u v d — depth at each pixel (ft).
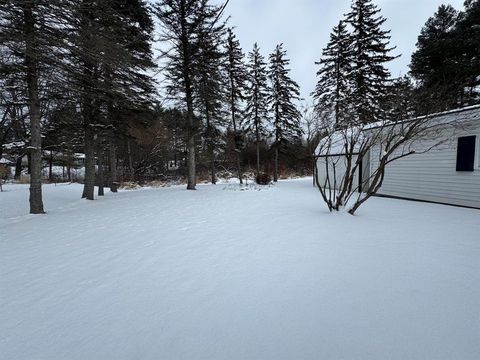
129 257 12.10
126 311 7.52
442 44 50.16
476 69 43.06
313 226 16.63
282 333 6.33
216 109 56.44
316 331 6.36
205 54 43.83
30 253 13.23
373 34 60.44
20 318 7.34
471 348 5.67
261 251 12.28
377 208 23.30
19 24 16.25
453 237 13.94
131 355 5.73
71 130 38.58
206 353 5.74
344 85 63.87
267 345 5.93
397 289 8.36
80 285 9.34
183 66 43.24
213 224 18.35
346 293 8.17
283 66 71.87
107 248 13.61
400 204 26.09
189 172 49.19
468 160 24.20
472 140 24.00
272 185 56.03
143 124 45.03
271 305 7.59
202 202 30.53
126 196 42.57
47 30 16.75
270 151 79.61
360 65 60.85
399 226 16.37
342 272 9.71
